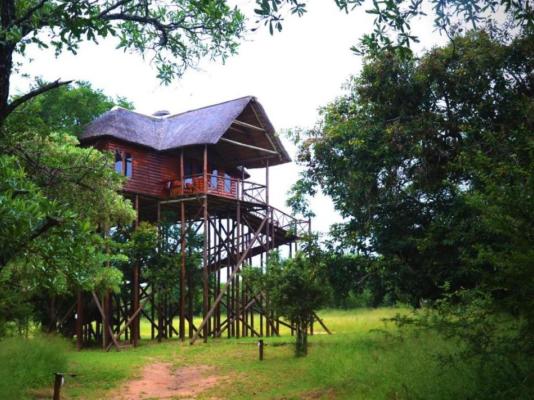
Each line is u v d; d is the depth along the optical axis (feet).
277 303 55.21
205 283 80.28
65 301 83.15
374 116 50.98
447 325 25.80
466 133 45.14
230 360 58.34
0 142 28.04
